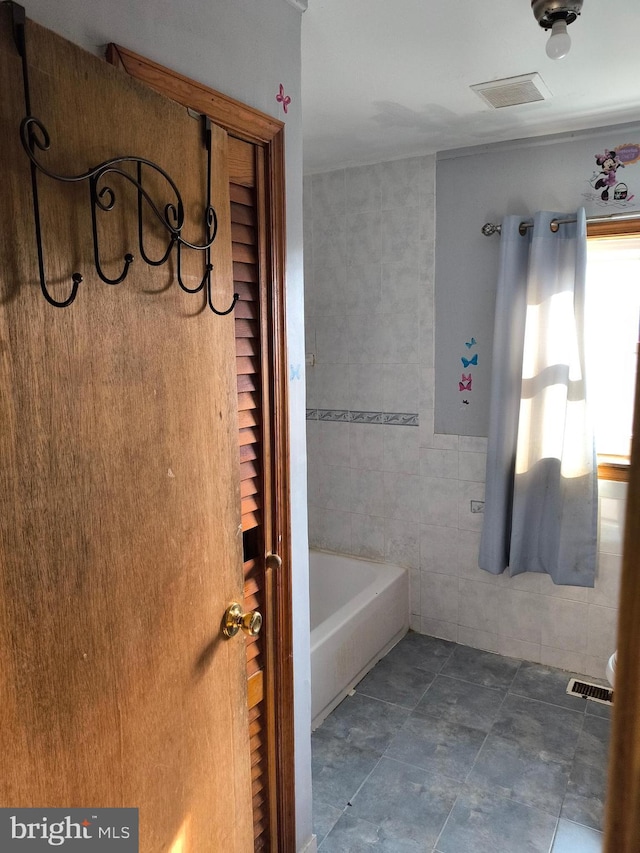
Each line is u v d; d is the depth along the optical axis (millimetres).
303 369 1668
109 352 906
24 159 751
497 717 2516
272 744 1621
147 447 994
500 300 2678
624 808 402
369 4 1584
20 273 755
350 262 3162
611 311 2703
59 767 847
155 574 1026
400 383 3102
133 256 944
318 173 3188
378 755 2307
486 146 2736
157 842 1065
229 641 1262
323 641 2477
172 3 1170
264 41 1409
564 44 1508
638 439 366
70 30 991
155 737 1047
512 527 2754
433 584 3143
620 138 2479
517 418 2730
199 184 1103
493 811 2029
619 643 391
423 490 3104
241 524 1358
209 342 1151
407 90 2166
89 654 890
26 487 776
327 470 3391
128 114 919
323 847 1898
